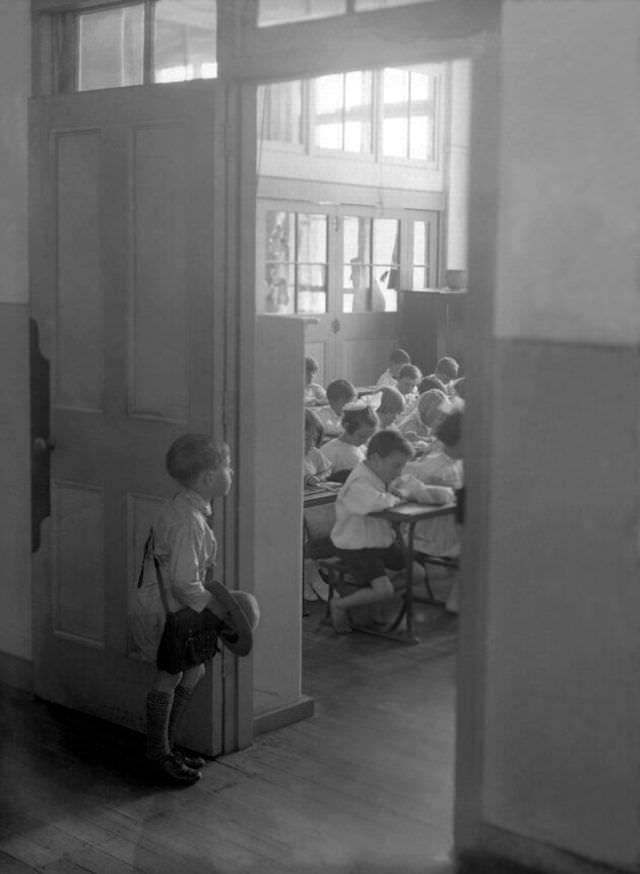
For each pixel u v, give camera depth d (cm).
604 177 267
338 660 489
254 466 380
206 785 367
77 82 420
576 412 275
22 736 401
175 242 375
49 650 429
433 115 1141
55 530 421
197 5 374
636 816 276
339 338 1082
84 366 408
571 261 273
